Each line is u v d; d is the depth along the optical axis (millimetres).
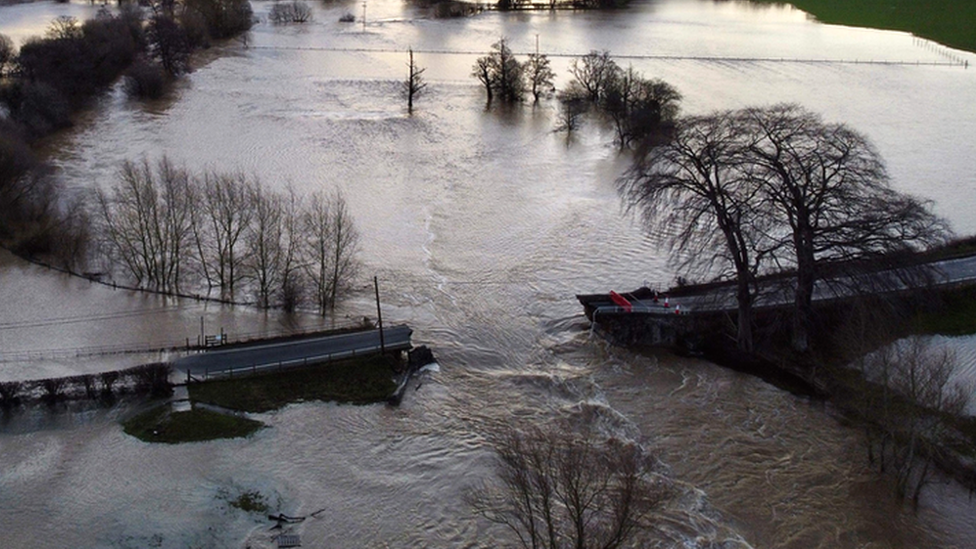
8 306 119188
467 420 100250
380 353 110188
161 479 88250
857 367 107812
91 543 79812
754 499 88375
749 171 113875
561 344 117438
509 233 150500
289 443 94750
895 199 111875
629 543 80812
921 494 88875
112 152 186750
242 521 83375
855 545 82312
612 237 149000
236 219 143750
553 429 98188
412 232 149500
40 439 93625
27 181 149375
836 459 94312
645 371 111375
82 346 109562
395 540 81938
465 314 123750
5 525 81812
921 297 113500
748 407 103562
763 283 116000
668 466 93125
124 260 129750
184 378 103562
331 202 159125
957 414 93062
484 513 84438
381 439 96188
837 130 115438
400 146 197375
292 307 120812
